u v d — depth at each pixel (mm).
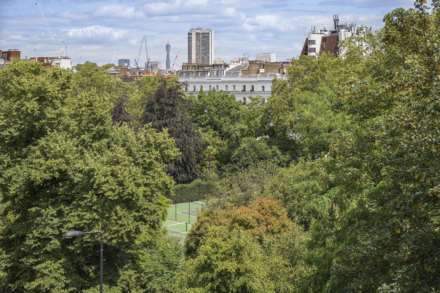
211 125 103312
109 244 36469
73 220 35875
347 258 23281
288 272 36500
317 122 65375
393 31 23750
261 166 71312
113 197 35531
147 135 41000
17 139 40719
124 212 36188
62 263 36250
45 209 36750
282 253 39156
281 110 83500
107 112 41969
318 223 30359
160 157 41406
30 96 40281
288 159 82125
